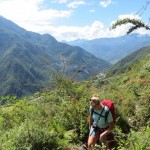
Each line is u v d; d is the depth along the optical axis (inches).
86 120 393.7
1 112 417.7
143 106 417.1
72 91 444.5
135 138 241.1
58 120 403.2
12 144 310.0
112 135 312.5
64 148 339.0
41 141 319.0
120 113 419.2
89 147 314.2
